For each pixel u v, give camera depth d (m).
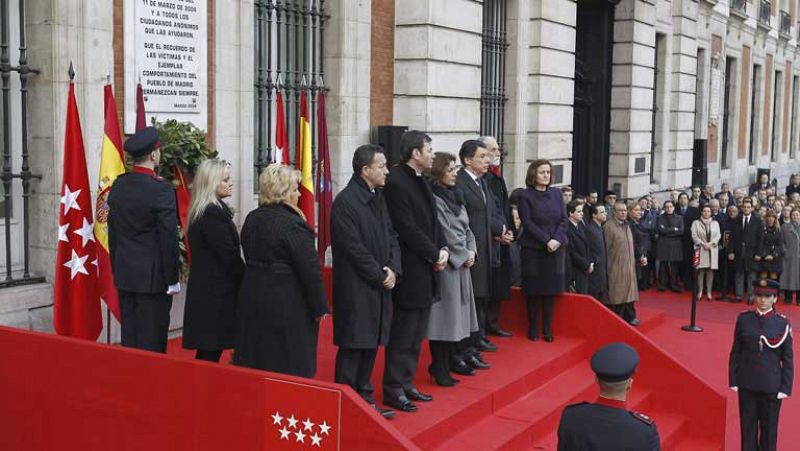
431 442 6.29
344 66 10.18
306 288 5.61
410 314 6.57
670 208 15.95
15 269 7.21
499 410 7.31
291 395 5.05
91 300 6.55
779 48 33.84
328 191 9.21
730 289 16.41
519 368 7.98
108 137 6.64
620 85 17.94
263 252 5.60
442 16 11.27
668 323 13.50
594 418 4.22
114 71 7.45
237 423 5.20
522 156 14.00
